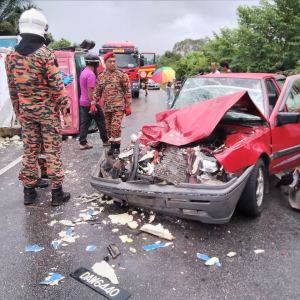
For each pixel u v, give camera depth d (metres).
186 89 5.32
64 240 3.43
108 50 20.28
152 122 10.73
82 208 4.21
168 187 3.37
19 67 3.75
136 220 3.84
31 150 4.15
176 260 3.08
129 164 3.78
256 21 13.84
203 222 3.48
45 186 4.96
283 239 3.43
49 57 3.80
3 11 25.09
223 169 3.43
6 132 8.18
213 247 3.28
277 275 2.86
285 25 13.13
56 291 2.68
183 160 3.51
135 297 2.61
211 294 2.63
